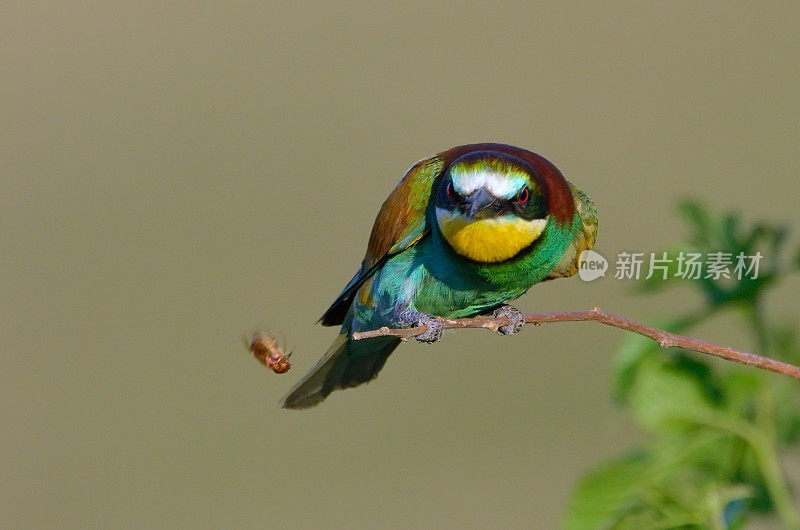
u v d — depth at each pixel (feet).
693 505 8.22
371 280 8.55
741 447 8.25
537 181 8.44
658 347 8.27
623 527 8.22
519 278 8.49
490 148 8.53
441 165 8.52
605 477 8.22
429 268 8.52
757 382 8.25
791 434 8.26
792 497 8.24
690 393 8.26
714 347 8.17
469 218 8.43
